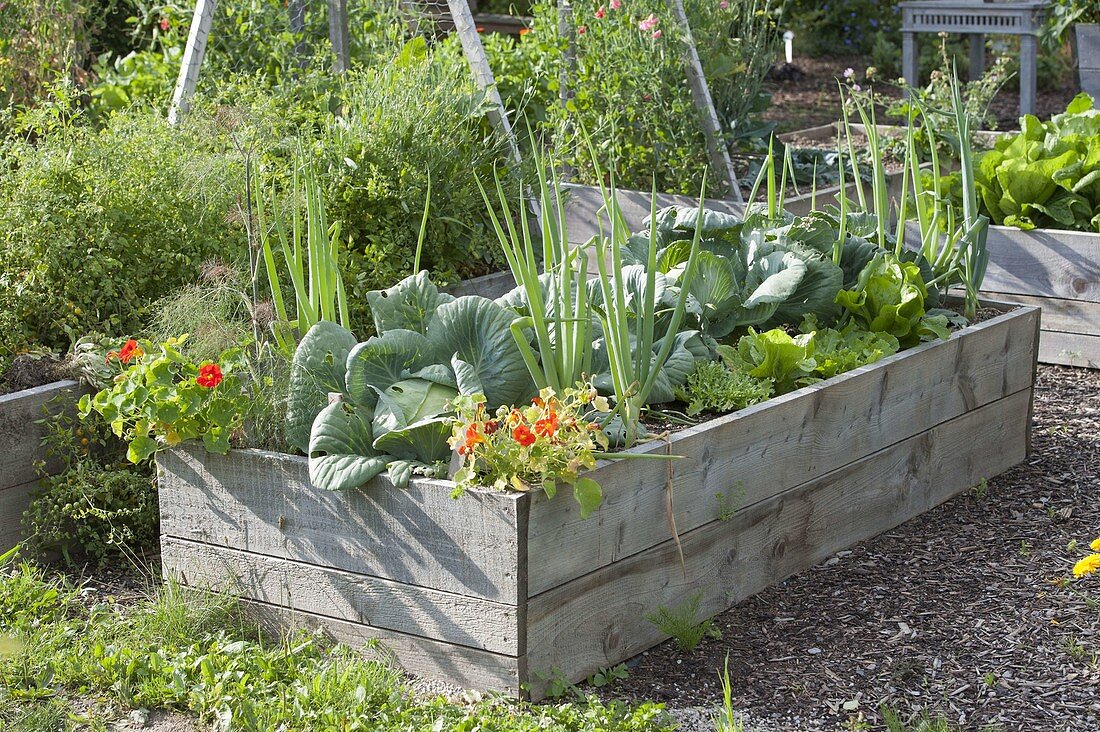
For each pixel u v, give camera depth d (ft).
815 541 12.20
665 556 10.61
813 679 10.16
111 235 13.66
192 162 14.70
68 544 12.46
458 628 9.78
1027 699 9.75
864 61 49.75
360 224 17.52
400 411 10.18
